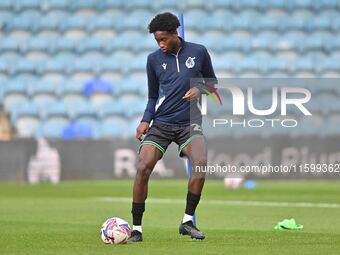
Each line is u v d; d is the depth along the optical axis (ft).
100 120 340.80
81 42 376.89
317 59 370.32
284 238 103.65
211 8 389.60
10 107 343.26
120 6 390.42
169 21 96.53
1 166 284.00
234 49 373.20
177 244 95.25
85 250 89.35
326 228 126.82
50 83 354.33
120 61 364.99
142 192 98.53
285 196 218.79
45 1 391.86
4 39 377.91
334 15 392.27
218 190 246.68
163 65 98.53
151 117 100.32
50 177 283.18
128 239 97.96
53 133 336.90
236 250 88.53
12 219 147.13
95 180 283.18
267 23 385.70
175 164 285.23
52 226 129.90
